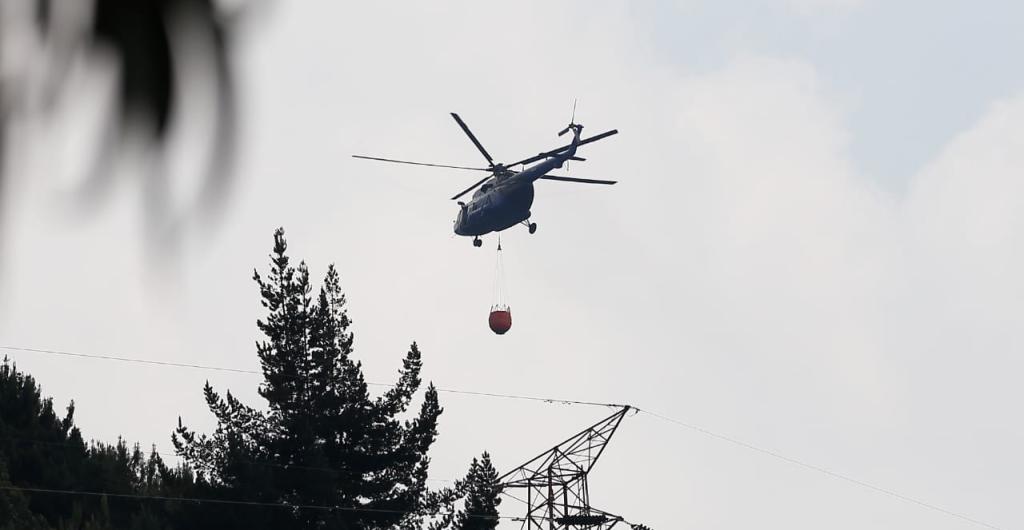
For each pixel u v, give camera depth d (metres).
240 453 189.88
